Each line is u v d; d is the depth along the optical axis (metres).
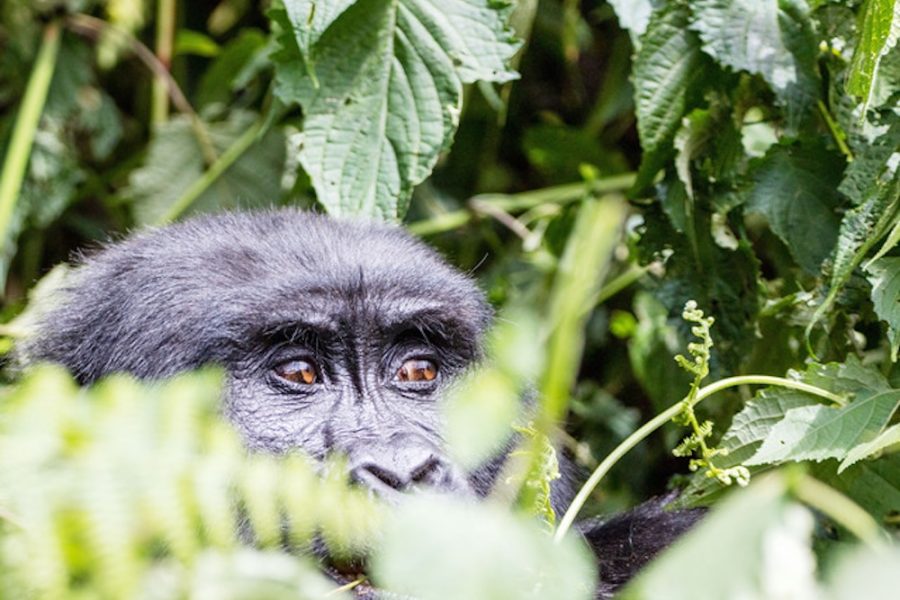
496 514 3.70
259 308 7.46
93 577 3.90
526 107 14.62
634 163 14.20
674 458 11.46
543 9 13.82
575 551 3.89
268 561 4.08
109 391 4.22
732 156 8.24
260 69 12.34
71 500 3.89
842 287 7.68
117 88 14.17
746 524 3.49
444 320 7.96
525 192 14.43
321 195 8.12
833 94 8.03
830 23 8.01
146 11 13.74
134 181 11.86
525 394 8.23
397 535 3.54
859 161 7.34
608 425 11.48
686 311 6.38
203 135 11.96
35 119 11.41
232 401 7.35
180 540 4.00
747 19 7.99
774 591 3.53
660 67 8.15
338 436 7.33
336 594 5.98
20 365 8.19
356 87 8.19
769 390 6.80
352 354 7.70
